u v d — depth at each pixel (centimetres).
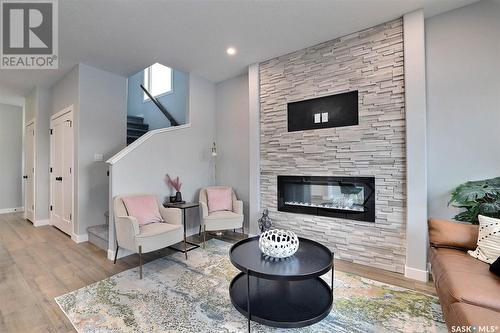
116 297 217
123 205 304
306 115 328
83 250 336
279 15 254
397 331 172
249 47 324
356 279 247
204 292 226
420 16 244
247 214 417
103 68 391
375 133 275
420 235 245
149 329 175
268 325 166
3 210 582
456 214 247
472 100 240
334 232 305
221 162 455
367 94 280
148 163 357
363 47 283
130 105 640
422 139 244
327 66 309
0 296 220
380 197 273
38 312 196
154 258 308
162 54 344
